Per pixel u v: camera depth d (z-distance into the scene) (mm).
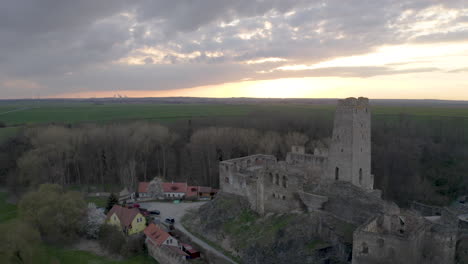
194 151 134000
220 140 138250
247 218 78562
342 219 63750
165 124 188125
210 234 79062
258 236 69062
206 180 127875
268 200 76875
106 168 132500
